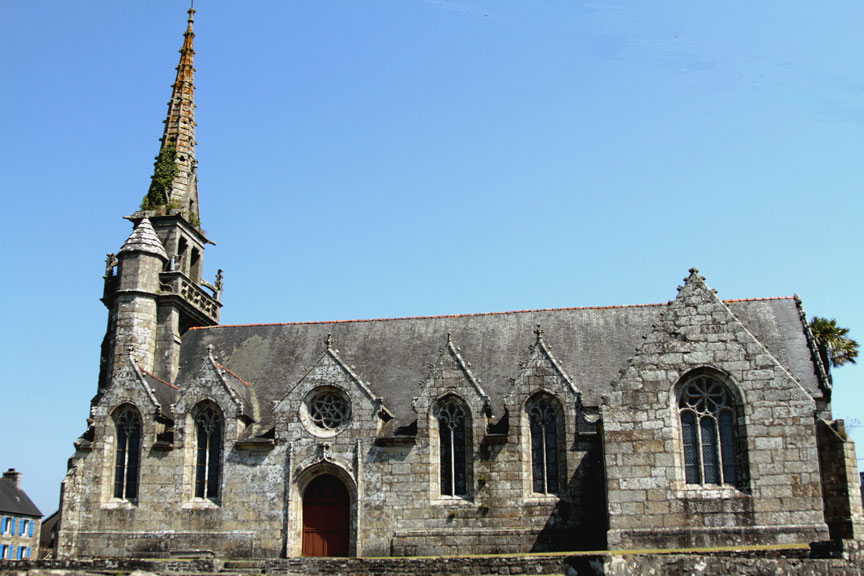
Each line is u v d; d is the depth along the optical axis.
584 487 39.00
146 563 34.97
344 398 42.59
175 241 52.19
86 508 42.94
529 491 39.84
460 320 48.25
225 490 42.12
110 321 50.22
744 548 31.03
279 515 41.38
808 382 38.88
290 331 50.16
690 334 37.06
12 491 84.06
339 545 41.22
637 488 35.75
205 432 43.66
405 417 43.03
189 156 55.69
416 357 46.53
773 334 42.31
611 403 36.81
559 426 40.25
